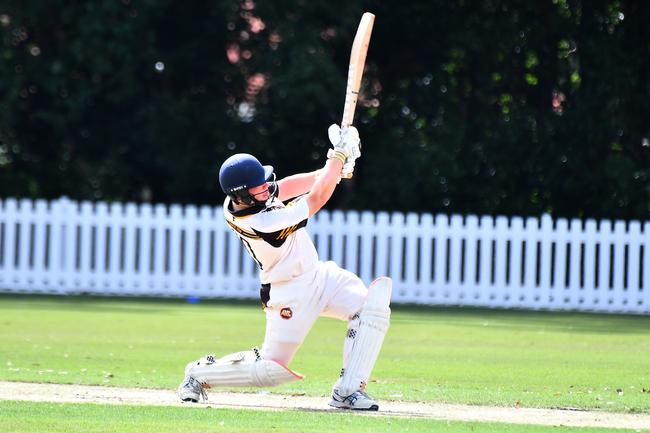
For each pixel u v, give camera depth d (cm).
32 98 8656
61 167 8912
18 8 8225
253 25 8425
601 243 6856
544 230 6912
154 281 7212
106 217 7231
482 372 3781
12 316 5588
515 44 8338
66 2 8275
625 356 4312
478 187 8131
